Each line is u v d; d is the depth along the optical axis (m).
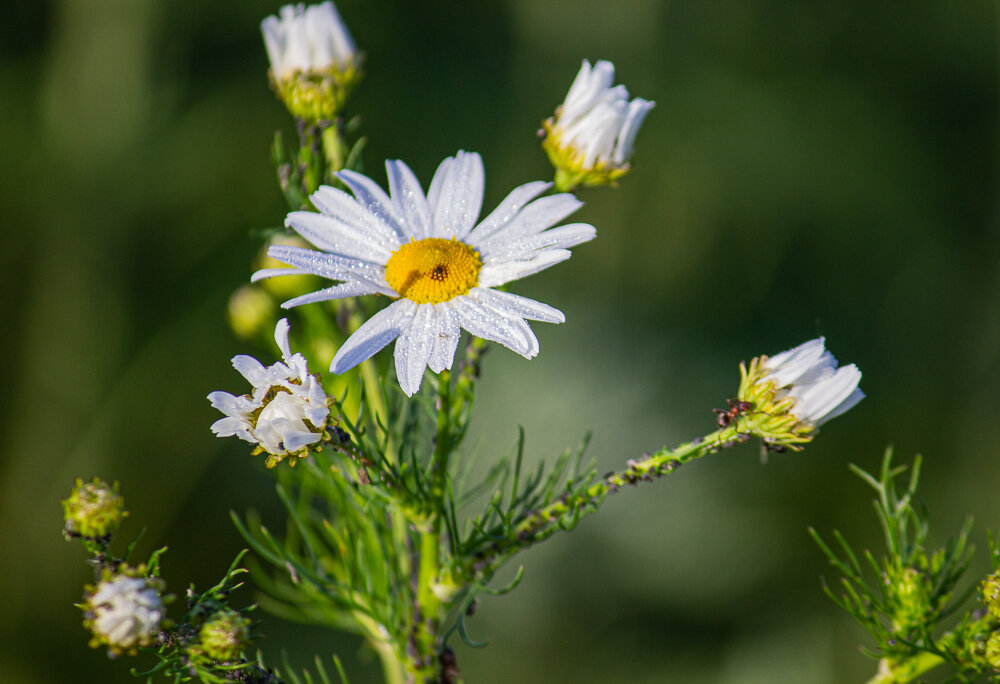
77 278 1.00
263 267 0.53
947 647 0.49
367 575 0.51
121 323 1.00
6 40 1.00
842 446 1.02
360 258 0.49
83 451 0.97
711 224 1.08
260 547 0.51
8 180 0.99
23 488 0.97
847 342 1.08
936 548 0.95
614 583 0.96
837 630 0.95
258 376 0.48
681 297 1.08
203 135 1.01
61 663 0.94
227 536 0.96
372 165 1.04
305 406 0.48
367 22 1.05
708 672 0.94
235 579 0.93
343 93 0.52
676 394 1.01
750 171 1.09
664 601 0.96
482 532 0.49
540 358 1.02
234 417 0.48
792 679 0.93
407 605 0.51
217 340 1.00
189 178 1.01
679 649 0.96
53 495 0.97
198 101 1.01
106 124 1.00
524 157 1.09
